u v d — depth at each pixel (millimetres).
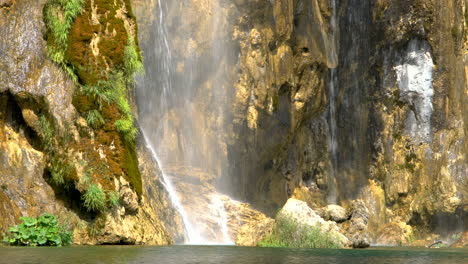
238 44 21984
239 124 22266
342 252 10836
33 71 13078
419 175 25125
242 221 20016
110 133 13180
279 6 22312
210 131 21641
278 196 24531
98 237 12469
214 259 8398
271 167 24469
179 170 20281
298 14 23078
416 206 24734
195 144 21141
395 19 25594
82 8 13492
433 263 8312
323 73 24688
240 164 22797
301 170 25453
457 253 11555
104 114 13203
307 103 24234
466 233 21953
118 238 12609
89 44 13375
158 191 16688
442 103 25203
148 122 19797
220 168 22000
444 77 25219
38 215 12453
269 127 23109
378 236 24453
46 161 12852
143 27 19562
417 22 25203
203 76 21453
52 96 12914
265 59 22328
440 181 24484
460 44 25172
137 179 13492
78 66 13109
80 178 12562
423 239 24344
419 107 25469
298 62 23297
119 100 13461
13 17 13242
